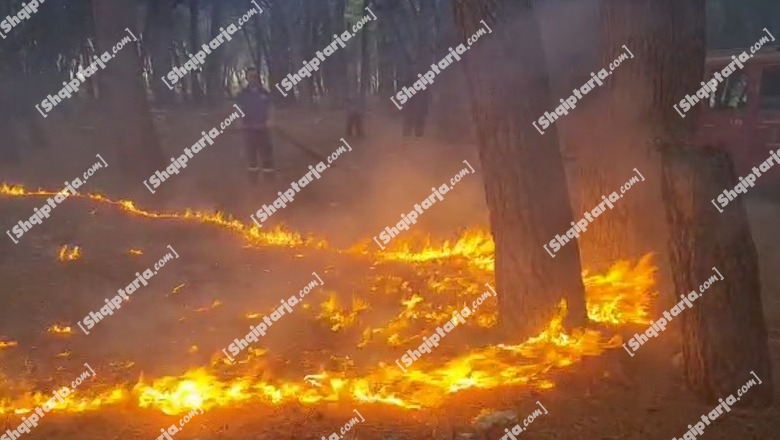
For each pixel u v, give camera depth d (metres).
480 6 6.58
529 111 6.60
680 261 5.39
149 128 14.52
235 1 34.00
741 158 15.23
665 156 5.46
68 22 23.50
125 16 14.28
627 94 8.20
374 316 7.73
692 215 5.30
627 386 5.55
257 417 5.15
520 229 6.64
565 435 4.91
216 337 7.24
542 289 6.60
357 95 26.70
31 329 7.44
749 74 15.19
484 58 6.62
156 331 7.43
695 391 5.38
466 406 5.31
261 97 16.75
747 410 5.20
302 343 6.97
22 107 21.58
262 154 16.84
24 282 8.38
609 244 8.36
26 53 22.69
